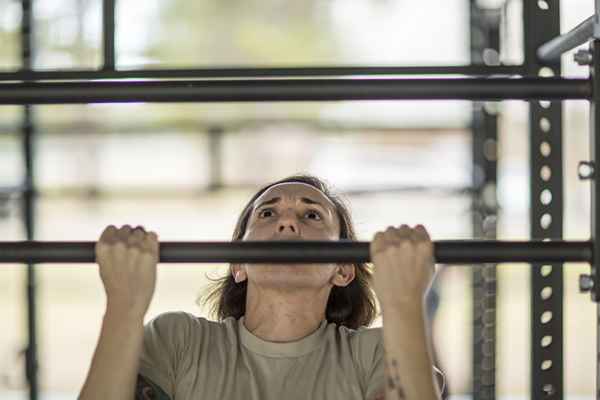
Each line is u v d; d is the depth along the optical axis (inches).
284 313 83.7
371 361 83.4
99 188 245.3
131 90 72.9
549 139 102.7
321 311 85.7
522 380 265.1
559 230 102.7
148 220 407.8
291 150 413.1
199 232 383.6
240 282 94.5
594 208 69.1
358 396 81.6
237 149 413.7
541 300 99.0
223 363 82.6
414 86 70.9
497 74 104.0
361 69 105.3
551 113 102.6
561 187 102.7
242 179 412.5
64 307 339.0
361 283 94.4
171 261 70.9
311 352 83.4
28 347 143.6
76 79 104.0
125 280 71.4
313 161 365.7
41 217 393.1
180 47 465.7
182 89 72.7
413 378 71.9
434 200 328.5
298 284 82.3
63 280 381.1
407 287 71.1
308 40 487.5
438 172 343.3
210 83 72.7
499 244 69.7
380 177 350.6
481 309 147.5
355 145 355.9
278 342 83.6
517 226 376.2
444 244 70.6
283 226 84.3
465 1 171.9
